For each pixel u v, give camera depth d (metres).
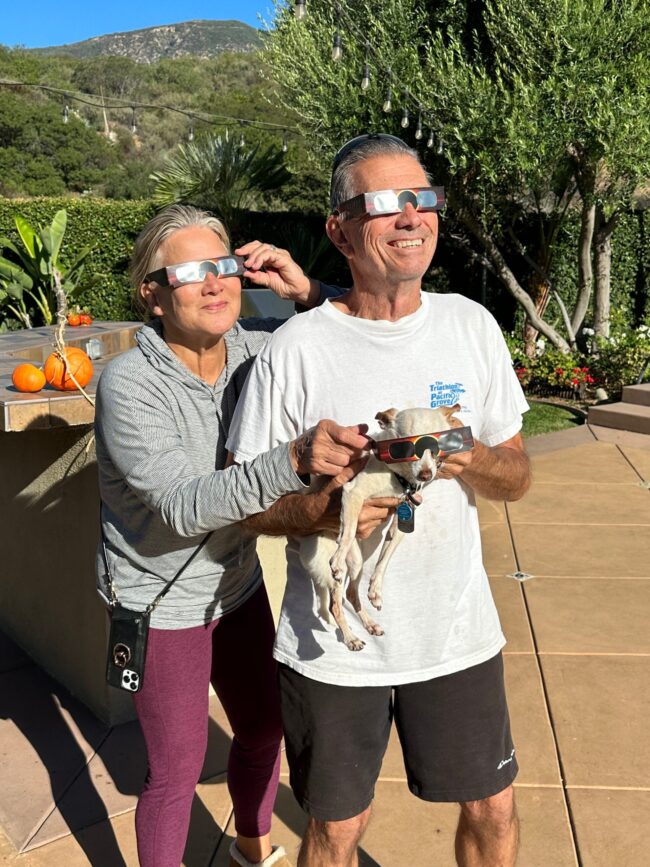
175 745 2.03
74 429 3.21
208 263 1.89
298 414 1.79
